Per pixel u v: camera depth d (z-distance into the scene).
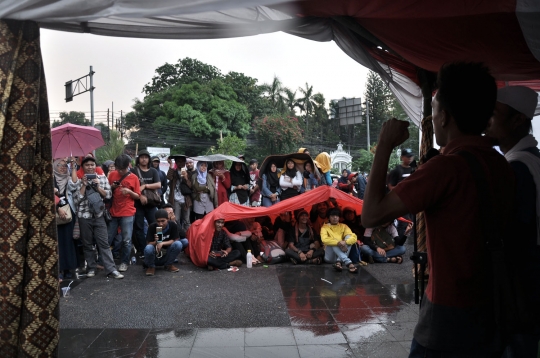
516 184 1.69
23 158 2.10
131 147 39.19
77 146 6.50
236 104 38.91
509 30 2.85
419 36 3.00
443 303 1.47
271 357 3.46
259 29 2.64
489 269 1.45
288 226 7.43
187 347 3.66
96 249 6.97
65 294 5.30
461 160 1.48
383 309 4.67
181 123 36.69
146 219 7.51
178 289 5.54
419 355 1.58
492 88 1.56
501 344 1.44
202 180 8.62
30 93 2.12
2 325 2.09
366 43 3.46
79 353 3.56
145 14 2.01
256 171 10.65
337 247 6.69
